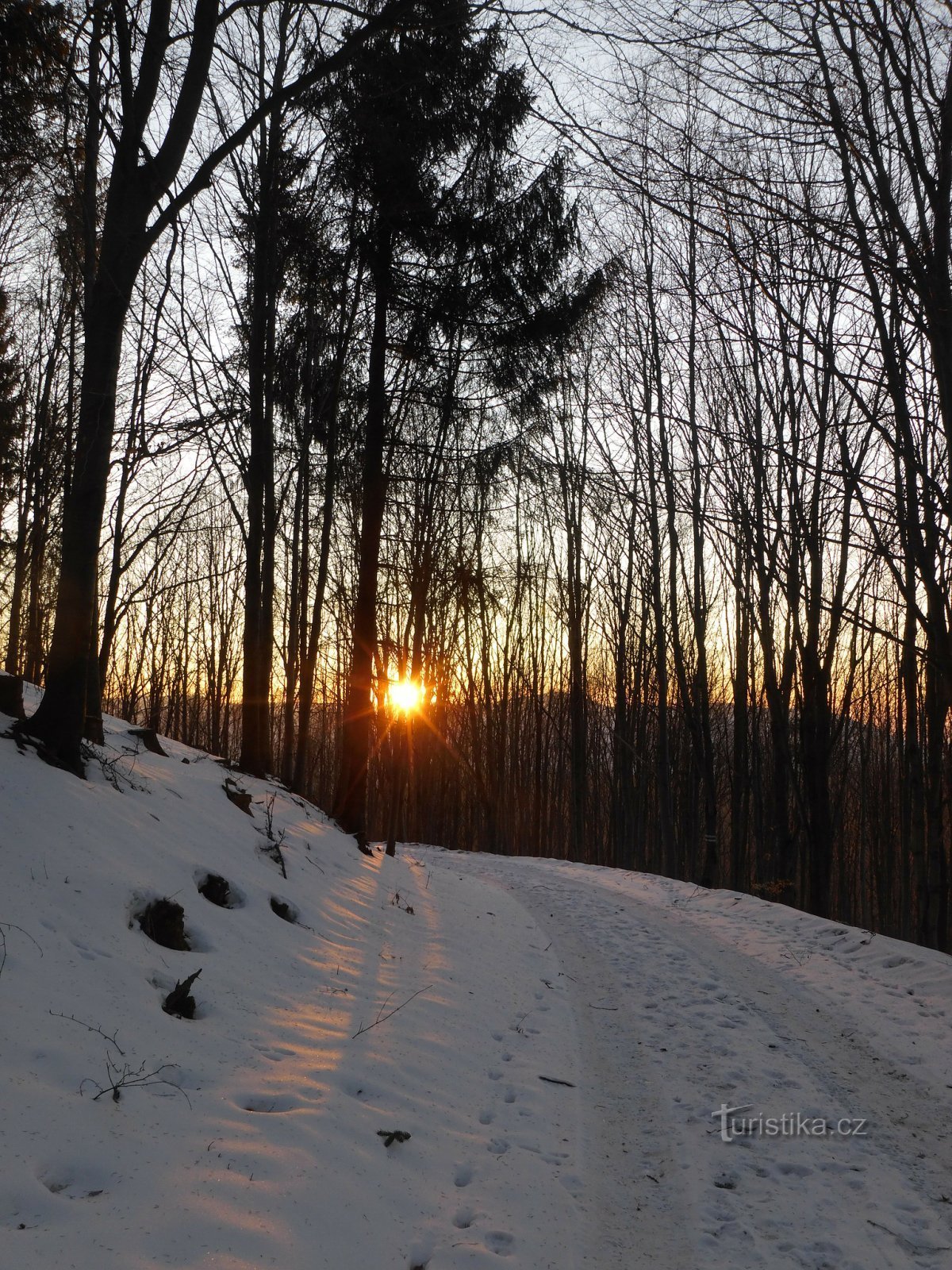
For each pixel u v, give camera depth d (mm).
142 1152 3408
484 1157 4355
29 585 17578
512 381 12898
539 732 31906
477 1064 5648
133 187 7117
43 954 4453
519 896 13195
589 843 35031
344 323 13047
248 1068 4469
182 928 5715
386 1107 4547
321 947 6969
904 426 5172
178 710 34188
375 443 12992
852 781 31266
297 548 16031
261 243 11938
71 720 6758
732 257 5117
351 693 12906
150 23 7113
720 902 12438
